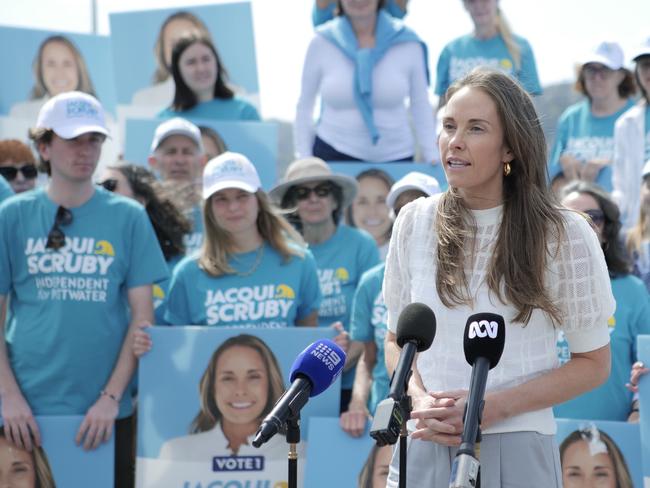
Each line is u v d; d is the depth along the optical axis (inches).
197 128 441.7
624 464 311.4
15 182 434.6
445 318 206.7
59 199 334.3
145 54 511.5
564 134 492.7
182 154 425.7
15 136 526.6
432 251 211.5
